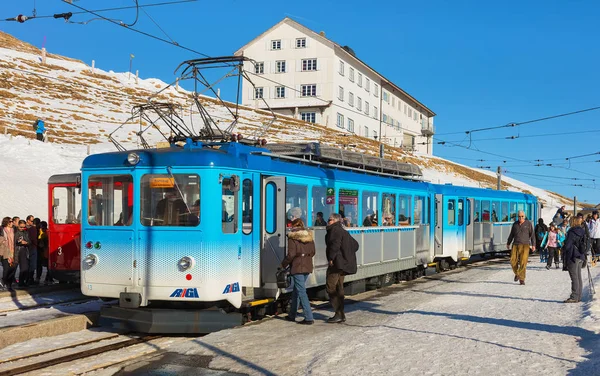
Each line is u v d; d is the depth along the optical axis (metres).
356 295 15.08
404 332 9.26
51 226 15.43
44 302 13.65
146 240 9.80
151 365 7.76
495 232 26.38
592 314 10.38
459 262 22.52
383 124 71.44
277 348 8.45
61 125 47.50
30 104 53.00
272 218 10.95
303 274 10.55
